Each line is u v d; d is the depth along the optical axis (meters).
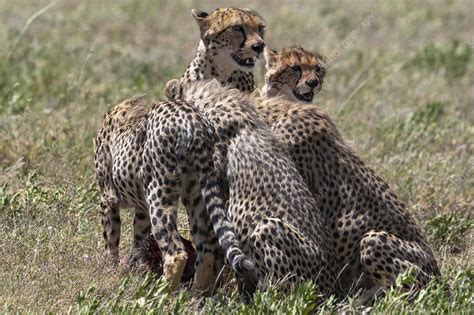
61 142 15.12
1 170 13.95
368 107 18.98
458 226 13.00
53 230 11.88
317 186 10.91
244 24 13.40
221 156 10.68
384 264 10.49
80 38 23.73
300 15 29.47
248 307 9.75
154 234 10.57
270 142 10.67
